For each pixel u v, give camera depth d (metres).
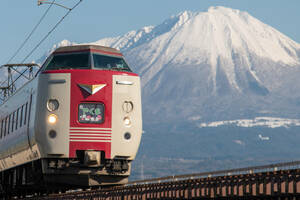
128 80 52.41
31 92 54.66
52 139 51.34
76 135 51.06
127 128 51.94
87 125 51.12
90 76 51.34
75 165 51.44
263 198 38.03
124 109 52.00
